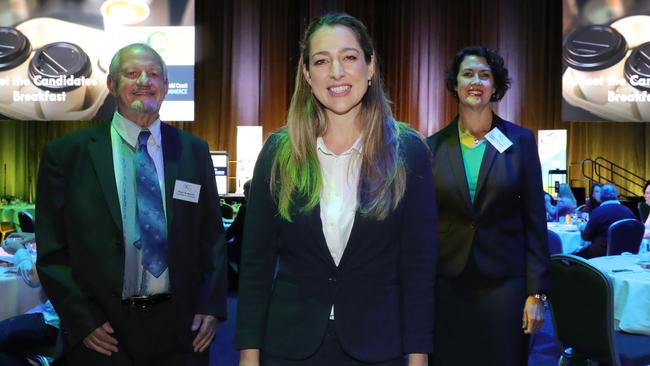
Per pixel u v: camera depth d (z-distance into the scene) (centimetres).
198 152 207
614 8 889
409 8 1130
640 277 298
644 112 885
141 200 190
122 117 196
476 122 216
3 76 932
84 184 185
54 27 933
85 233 182
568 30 901
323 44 133
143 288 189
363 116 139
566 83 903
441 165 212
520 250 207
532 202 206
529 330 202
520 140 210
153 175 194
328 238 136
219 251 207
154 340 190
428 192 140
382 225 134
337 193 137
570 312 264
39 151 1193
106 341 182
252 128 1040
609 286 242
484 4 1113
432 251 138
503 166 205
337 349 135
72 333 179
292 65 1128
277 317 136
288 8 1136
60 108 935
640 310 289
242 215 611
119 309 183
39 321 256
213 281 203
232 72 1127
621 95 890
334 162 139
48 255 184
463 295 207
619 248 517
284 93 1134
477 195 206
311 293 135
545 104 1120
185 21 930
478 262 204
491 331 202
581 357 274
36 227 186
